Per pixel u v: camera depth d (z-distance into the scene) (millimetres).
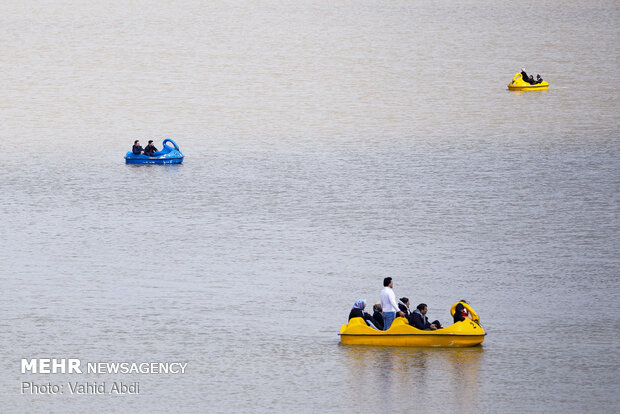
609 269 128875
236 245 142500
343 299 117812
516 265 131000
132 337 105188
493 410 85250
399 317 101375
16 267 132000
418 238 145250
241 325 108812
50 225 154875
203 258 135875
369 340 101688
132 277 127312
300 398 88312
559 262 132250
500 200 167750
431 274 127375
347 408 85938
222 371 95250
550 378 92500
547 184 178875
